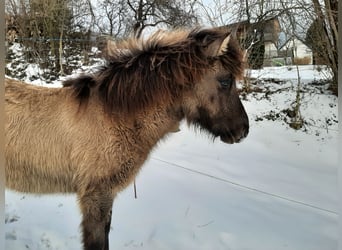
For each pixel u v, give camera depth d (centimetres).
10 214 382
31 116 273
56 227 362
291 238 345
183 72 276
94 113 270
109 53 288
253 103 891
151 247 329
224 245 333
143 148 285
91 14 1492
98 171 268
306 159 638
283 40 1024
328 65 856
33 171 277
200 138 750
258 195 460
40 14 1227
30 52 1181
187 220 384
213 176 533
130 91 272
